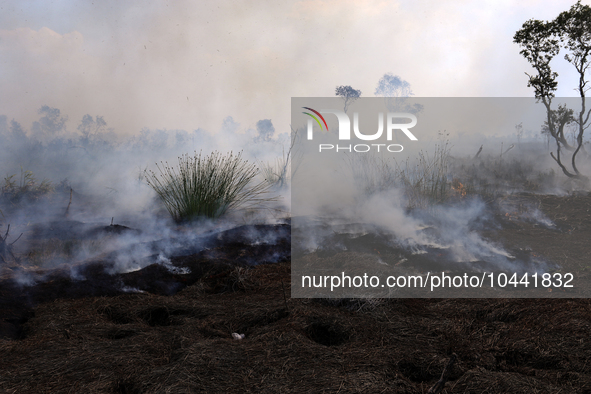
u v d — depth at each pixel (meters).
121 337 2.66
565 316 2.80
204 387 1.94
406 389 1.99
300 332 2.61
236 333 2.72
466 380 2.04
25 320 2.97
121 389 2.03
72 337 2.57
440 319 2.88
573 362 2.22
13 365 2.19
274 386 1.96
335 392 1.90
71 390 1.96
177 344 2.44
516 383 1.99
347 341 2.57
